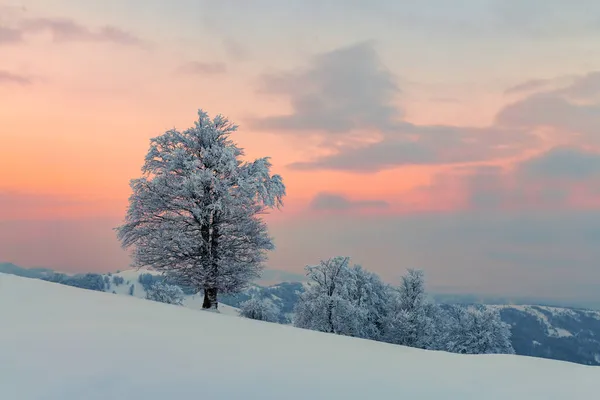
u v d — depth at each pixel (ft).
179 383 14.39
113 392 13.20
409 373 19.90
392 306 146.10
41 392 12.92
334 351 24.06
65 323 22.99
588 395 19.44
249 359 18.83
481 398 17.03
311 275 130.93
